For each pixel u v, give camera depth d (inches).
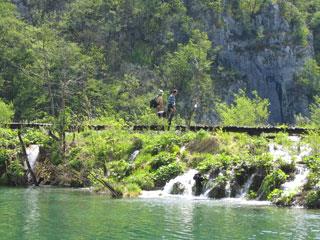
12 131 1577.3
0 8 4744.1
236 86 6289.4
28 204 1005.8
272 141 1291.8
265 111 2866.6
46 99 3088.1
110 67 5556.1
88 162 1368.1
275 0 6781.5
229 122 2549.2
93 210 928.3
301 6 7741.1
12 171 1409.9
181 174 1224.2
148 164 1300.4
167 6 6077.8
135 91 4911.4
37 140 1508.4
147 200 1069.8
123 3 5944.9
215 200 1078.4
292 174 1078.4
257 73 6535.4
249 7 6678.2
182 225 789.9
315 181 1010.1
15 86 3905.0
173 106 1517.0
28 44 3988.7
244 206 987.9
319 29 7509.8
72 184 1359.5
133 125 1579.7
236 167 1138.0
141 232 737.0
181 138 1357.0
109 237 706.2
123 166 1317.7
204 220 831.1
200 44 5762.8
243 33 6599.4
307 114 6496.1
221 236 716.0
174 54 5654.5
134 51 5880.9
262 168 1115.3
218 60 6358.3
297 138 1325.0
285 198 1002.7
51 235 714.2
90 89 3590.1
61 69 3265.3
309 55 6820.9
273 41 6643.7
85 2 5718.5
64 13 5762.8
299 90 6619.1
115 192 1136.2
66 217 852.6
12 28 4259.4
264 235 724.0
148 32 6018.7
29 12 6107.3
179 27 6117.1
